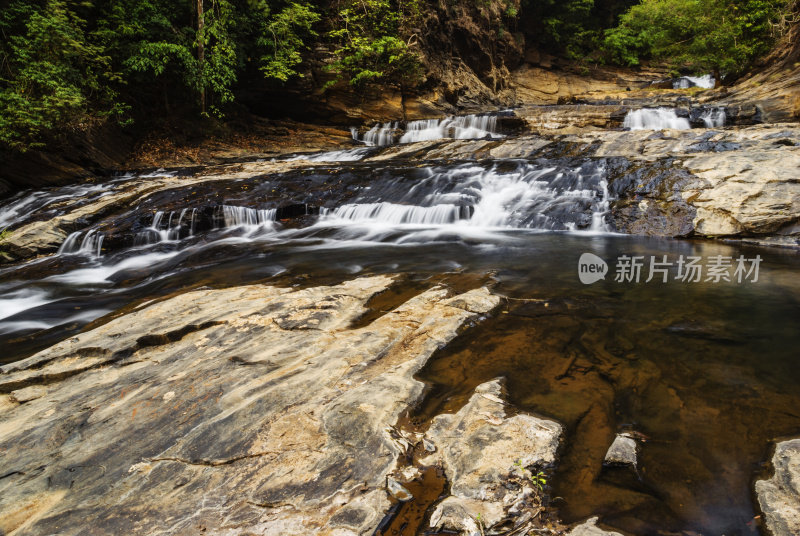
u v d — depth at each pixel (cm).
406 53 1895
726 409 223
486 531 158
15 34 1200
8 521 179
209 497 182
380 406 235
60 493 192
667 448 196
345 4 1906
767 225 586
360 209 830
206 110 1627
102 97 1359
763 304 370
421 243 657
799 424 208
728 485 173
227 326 342
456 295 402
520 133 1587
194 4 1549
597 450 197
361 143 1762
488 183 859
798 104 1315
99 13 1430
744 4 1855
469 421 221
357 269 528
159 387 269
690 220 645
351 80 1828
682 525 157
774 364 267
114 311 457
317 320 347
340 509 171
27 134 1077
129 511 178
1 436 234
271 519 168
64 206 887
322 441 211
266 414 233
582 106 1662
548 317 354
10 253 718
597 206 731
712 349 290
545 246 609
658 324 334
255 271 549
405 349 302
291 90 1858
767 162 682
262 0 1636
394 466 193
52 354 324
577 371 269
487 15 2586
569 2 2917
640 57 3020
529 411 228
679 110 1483
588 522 159
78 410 254
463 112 2234
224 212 813
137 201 881
